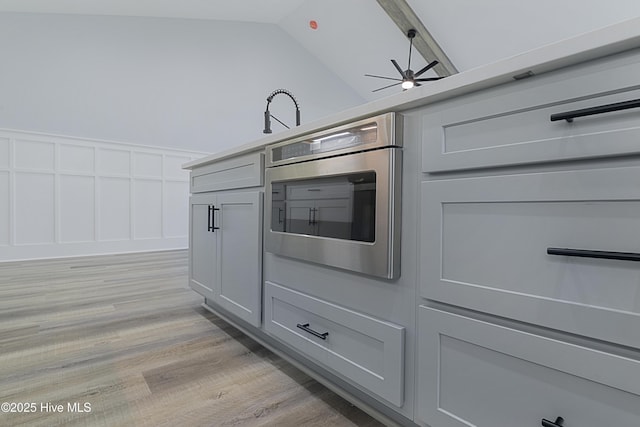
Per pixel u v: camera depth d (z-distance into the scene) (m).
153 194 4.75
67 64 4.02
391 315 0.87
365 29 5.45
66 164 4.02
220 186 1.68
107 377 1.19
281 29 6.12
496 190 0.67
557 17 4.09
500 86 0.66
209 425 0.94
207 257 1.81
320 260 1.06
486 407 0.69
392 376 0.85
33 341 1.50
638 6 3.66
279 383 1.18
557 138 0.59
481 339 0.69
